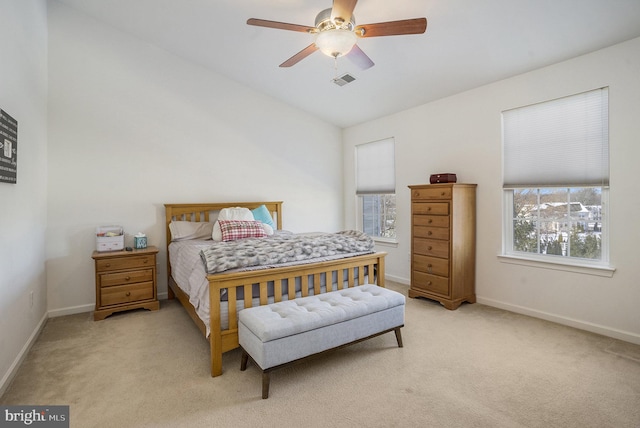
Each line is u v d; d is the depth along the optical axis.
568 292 2.94
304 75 4.06
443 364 2.30
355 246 3.01
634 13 2.26
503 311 3.36
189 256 3.02
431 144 4.08
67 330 3.00
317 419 1.74
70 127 3.52
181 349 2.60
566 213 3.04
